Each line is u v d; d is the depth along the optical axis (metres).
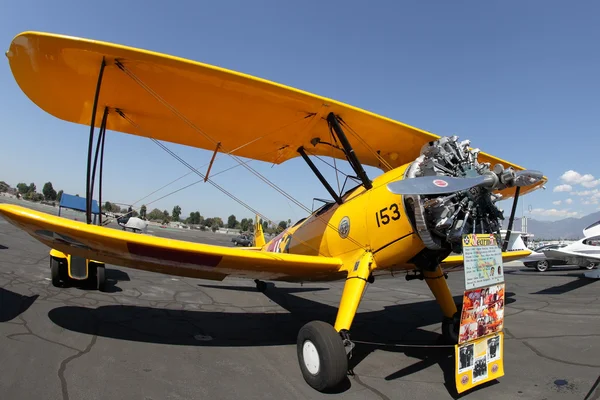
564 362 3.91
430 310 6.75
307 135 5.07
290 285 9.68
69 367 3.18
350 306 3.74
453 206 3.54
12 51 3.48
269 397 3.00
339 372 3.12
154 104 4.36
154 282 8.07
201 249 3.71
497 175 3.62
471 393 3.17
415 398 3.08
